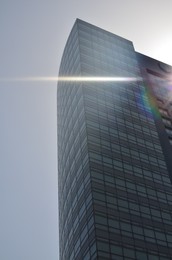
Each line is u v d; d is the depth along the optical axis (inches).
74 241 2910.9
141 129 3641.7
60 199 3686.0
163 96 4436.5
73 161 3408.0
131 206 2856.8
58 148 4195.4
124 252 2532.0
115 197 2851.9
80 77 3865.7
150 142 3563.0
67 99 4119.1
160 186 3176.7
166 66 5012.3
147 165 3289.9
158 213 2938.0
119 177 3021.7
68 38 4692.4
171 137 3868.1
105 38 4621.1
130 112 3757.4
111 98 3759.8
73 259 2844.5
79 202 2997.0
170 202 3095.5
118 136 3388.3
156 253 2647.6
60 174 3848.4
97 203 2741.1
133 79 4271.7
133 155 3297.2
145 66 4773.6
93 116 3437.5
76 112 3683.6
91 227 2640.3
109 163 3088.1
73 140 3555.6
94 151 3117.6
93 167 2984.7
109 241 2544.3
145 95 4168.3
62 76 4569.4
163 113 4185.5
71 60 4345.5
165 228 2854.3
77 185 3144.7
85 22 4685.0
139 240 2659.9
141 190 3031.5
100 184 2886.3
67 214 3260.3
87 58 4128.9
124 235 2630.4
